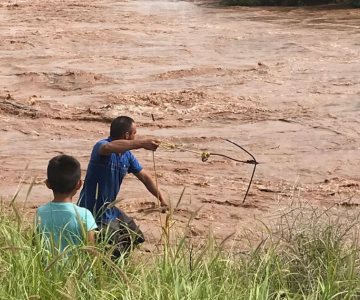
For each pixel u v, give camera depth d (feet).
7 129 51.39
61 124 52.80
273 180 41.01
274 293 20.36
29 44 85.40
